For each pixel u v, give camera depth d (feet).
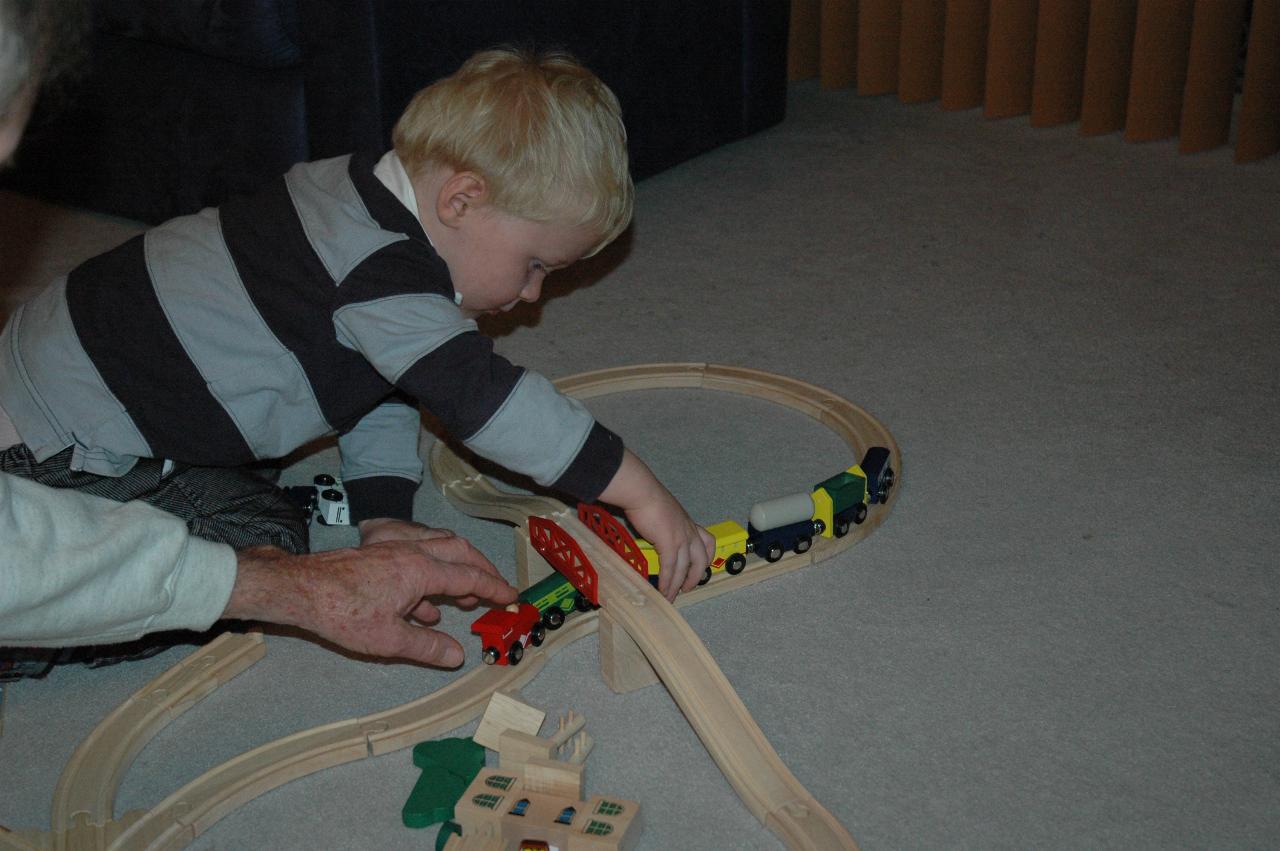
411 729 3.24
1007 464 4.44
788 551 3.91
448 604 3.87
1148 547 3.96
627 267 6.17
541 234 3.52
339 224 3.41
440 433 4.66
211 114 6.14
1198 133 7.51
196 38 5.95
